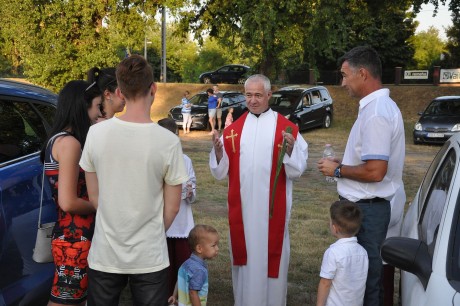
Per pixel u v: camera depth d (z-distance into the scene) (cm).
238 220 421
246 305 427
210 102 1956
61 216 305
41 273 374
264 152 411
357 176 349
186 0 1980
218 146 417
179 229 454
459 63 4094
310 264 597
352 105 2456
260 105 414
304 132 2022
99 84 319
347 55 357
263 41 1841
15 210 347
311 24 1767
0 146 359
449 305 237
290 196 425
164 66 3259
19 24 1712
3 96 388
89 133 271
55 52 1736
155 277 270
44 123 418
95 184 277
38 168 377
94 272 274
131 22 2011
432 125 1655
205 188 1030
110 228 266
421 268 269
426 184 405
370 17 2067
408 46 3847
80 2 1703
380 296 381
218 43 2066
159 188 270
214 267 582
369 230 360
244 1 1775
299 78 3009
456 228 273
